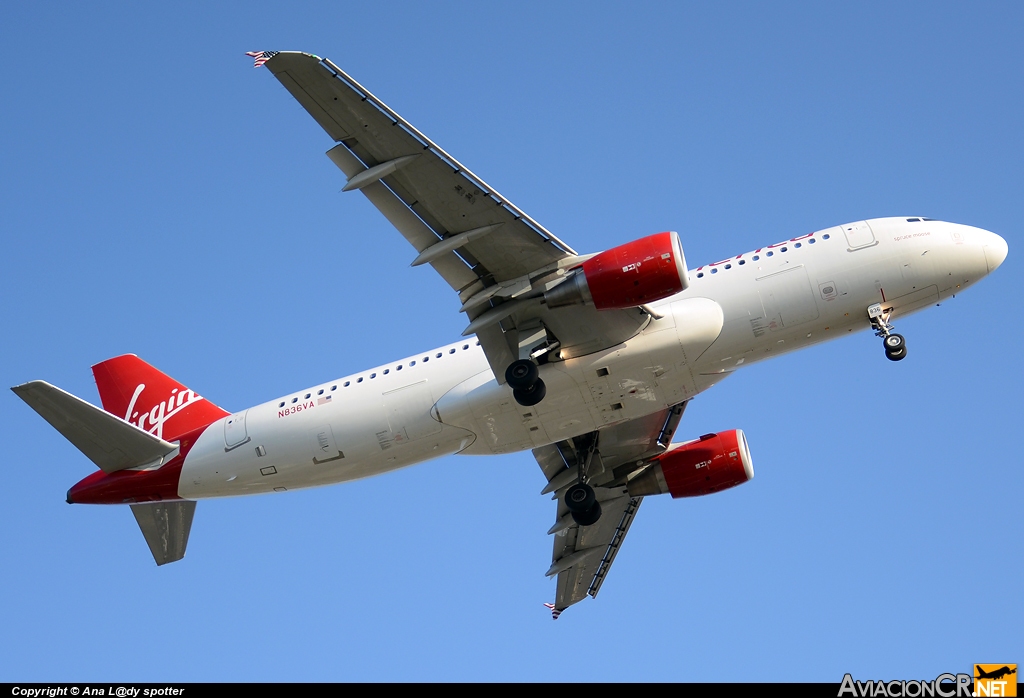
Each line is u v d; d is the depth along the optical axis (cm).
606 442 8431
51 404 7419
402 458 7606
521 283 6794
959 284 7188
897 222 7262
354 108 6044
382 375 7588
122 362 8500
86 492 7906
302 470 7694
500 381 7162
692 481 8306
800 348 7238
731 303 7019
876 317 7094
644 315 6888
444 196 6450
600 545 9088
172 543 8275
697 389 7231
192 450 7812
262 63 5703
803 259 7112
